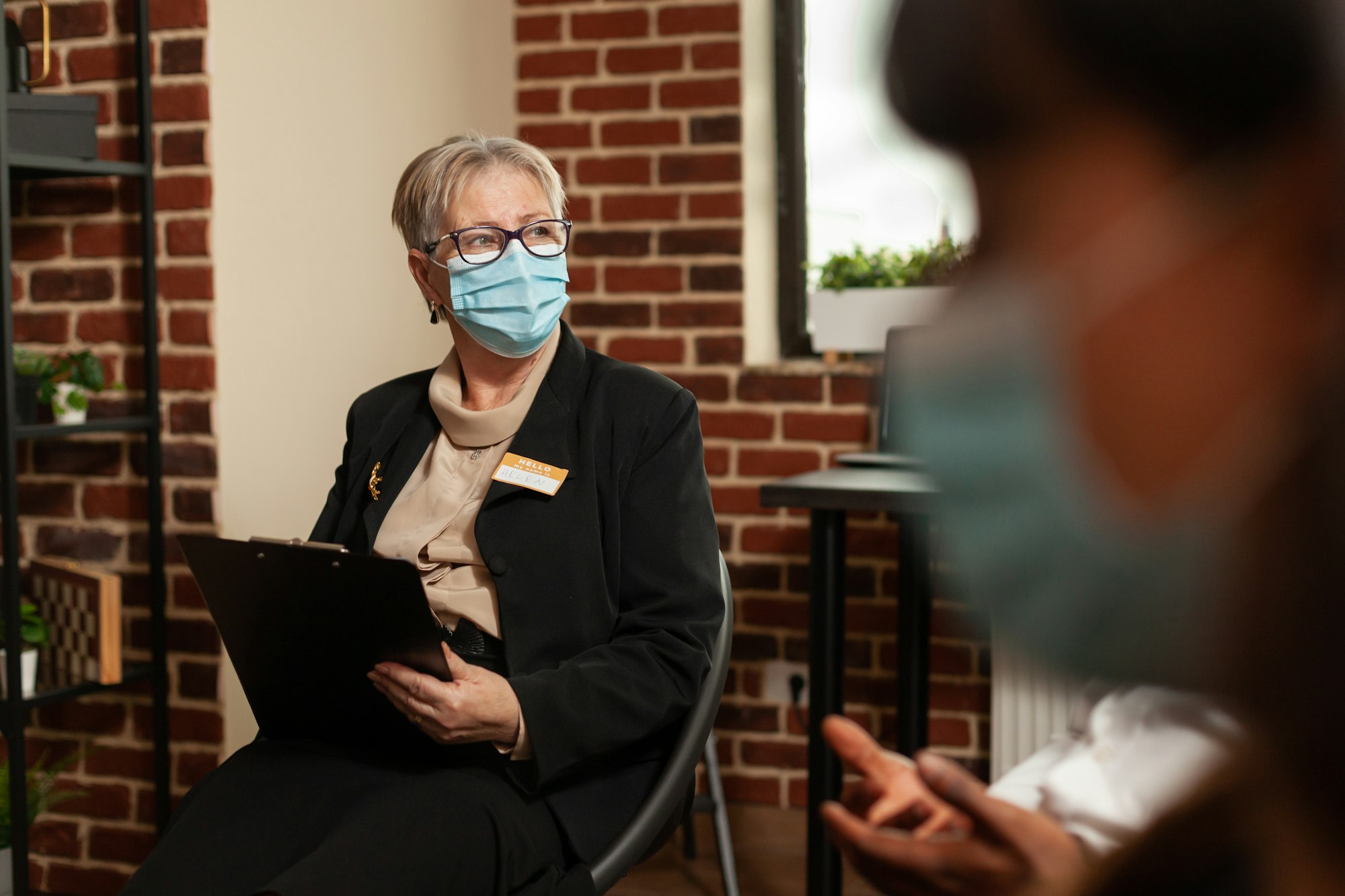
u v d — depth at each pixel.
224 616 1.44
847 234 2.99
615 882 1.41
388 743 1.48
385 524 1.63
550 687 1.39
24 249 2.57
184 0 2.38
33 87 2.52
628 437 1.59
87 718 2.59
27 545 2.61
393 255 2.95
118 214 2.50
